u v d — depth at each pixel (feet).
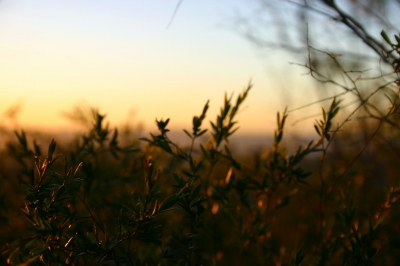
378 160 10.57
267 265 7.69
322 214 6.95
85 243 4.67
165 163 8.57
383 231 8.27
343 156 10.50
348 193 7.20
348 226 6.43
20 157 7.24
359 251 5.70
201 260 5.51
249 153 10.41
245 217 8.75
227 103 6.72
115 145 7.56
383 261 7.36
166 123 6.17
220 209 7.01
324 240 7.86
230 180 6.55
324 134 6.12
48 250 4.81
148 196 4.67
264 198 8.96
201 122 6.31
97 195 7.59
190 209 5.08
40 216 4.92
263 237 7.53
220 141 6.76
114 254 4.79
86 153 7.38
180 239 5.04
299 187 8.00
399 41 5.39
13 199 8.13
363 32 7.34
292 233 9.59
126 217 4.89
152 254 7.38
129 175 8.04
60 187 4.89
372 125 9.93
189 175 6.50
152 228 4.74
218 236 7.18
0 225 7.29
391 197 6.43
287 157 6.57
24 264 4.72
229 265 8.35
